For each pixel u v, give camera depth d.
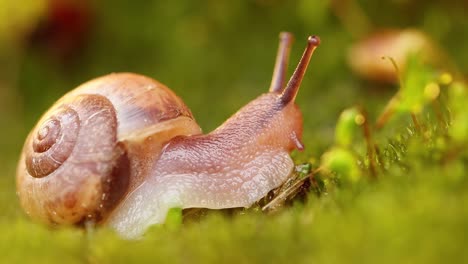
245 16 0.32
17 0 0.33
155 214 0.15
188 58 0.32
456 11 0.29
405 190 0.13
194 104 0.30
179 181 0.15
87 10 0.35
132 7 0.35
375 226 0.13
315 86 0.29
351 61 0.28
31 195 0.15
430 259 0.12
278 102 0.15
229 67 0.31
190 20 0.33
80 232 0.14
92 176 0.15
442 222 0.13
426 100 0.15
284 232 0.13
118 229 0.15
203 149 0.15
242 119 0.15
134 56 0.34
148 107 0.15
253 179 0.15
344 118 0.15
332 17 0.30
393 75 0.26
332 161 0.14
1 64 0.35
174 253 0.13
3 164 0.25
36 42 0.35
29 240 0.14
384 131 0.17
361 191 0.14
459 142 0.14
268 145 0.15
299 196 0.15
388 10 0.30
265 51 0.31
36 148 0.15
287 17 0.31
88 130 0.15
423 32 0.29
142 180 0.15
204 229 0.14
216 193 0.15
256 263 0.13
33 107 0.35
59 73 0.35
